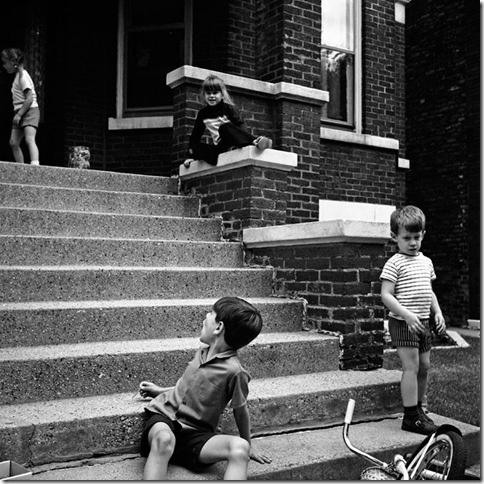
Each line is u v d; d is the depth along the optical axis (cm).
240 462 244
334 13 842
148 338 372
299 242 447
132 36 866
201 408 268
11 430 251
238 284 457
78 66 830
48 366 301
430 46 1196
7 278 368
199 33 807
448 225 1147
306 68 688
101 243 436
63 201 486
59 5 835
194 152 557
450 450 263
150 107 853
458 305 1123
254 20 798
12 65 670
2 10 850
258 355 371
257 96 662
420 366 359
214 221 528
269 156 509
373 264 427
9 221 433
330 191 791
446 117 1160
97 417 272
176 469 264
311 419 340
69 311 347
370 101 834
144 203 527
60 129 824
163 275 424
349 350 409
